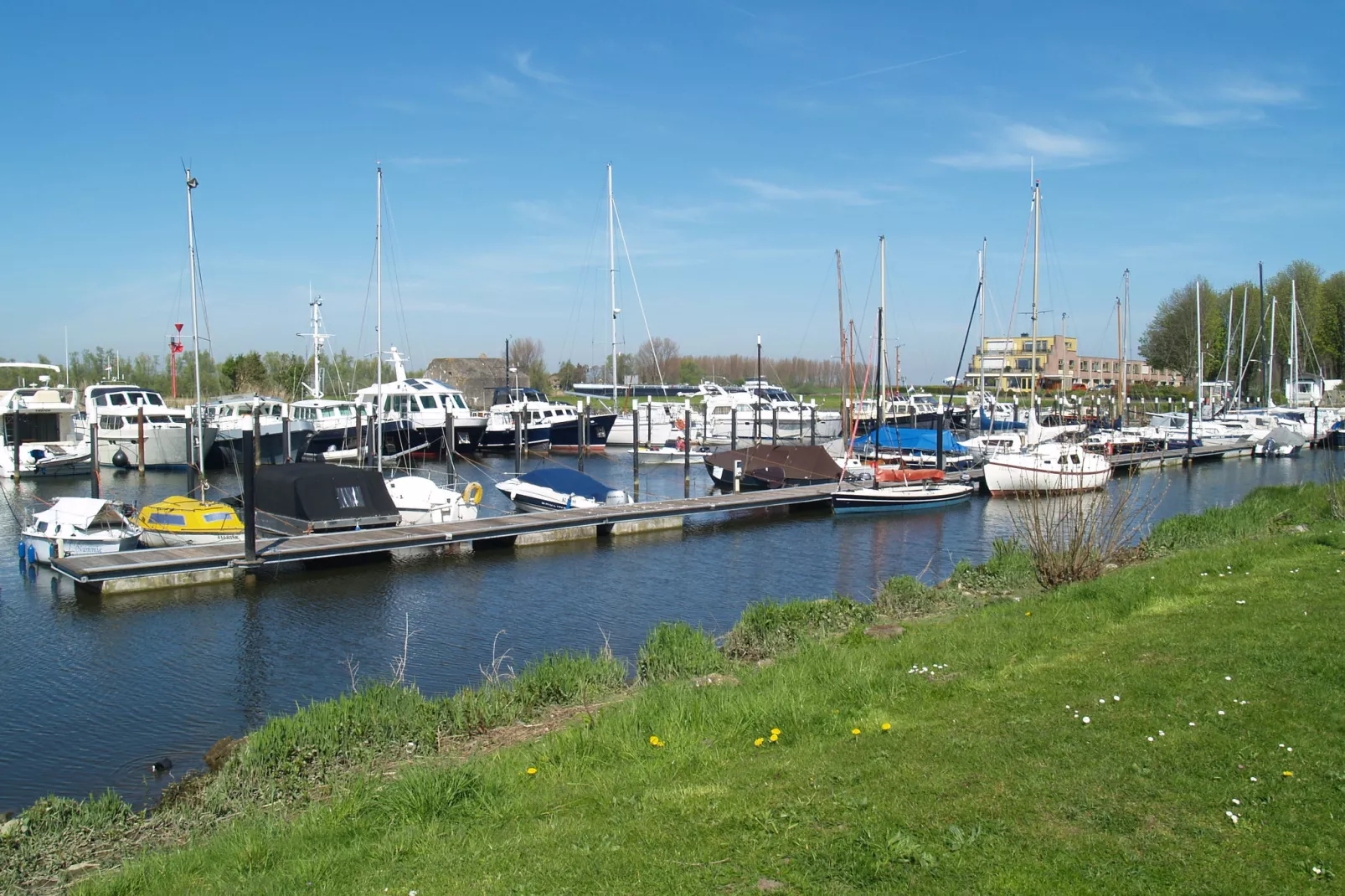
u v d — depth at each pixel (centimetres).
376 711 1208
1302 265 9356
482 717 1213
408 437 5503
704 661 1438
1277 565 1553
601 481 4938
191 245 3406
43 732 1425
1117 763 745
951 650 1179
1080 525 1767
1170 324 10075
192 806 1020
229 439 4922
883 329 4678
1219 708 849
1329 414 7019
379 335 3975
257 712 1516
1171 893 554
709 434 6700
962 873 590
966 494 3931
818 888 586
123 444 5172
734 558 2778
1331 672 919
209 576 2348
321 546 2494
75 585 2297
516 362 11294
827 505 3759
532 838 709
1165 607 1323
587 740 941
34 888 836
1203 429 6431
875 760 795
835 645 1384
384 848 726
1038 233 4388
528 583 2416
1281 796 666
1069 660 1070
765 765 816
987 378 10006
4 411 5019
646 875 624
